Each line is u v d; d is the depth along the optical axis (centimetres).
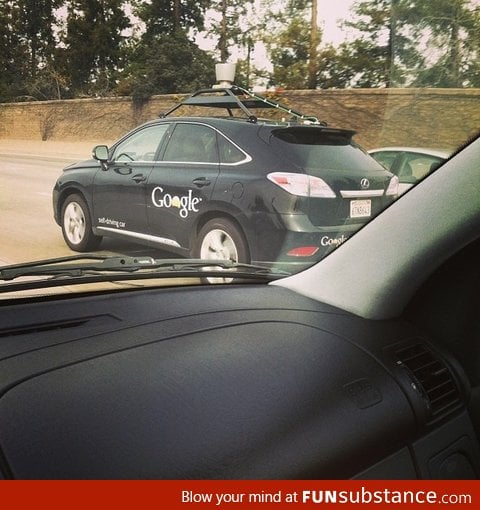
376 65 1500
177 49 1891
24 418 121
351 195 444
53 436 117
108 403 128
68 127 1794
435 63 195
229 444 126
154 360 146
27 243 506
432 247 176
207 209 469
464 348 179
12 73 610
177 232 491
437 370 169
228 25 1855
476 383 180
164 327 166
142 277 211
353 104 1534
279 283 212
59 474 111
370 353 164
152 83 1898
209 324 171
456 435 163
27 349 148
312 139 466
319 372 152
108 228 513
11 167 1002
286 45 1714
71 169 559
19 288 190
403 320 184
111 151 560
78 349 149
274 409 137
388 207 189
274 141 457
